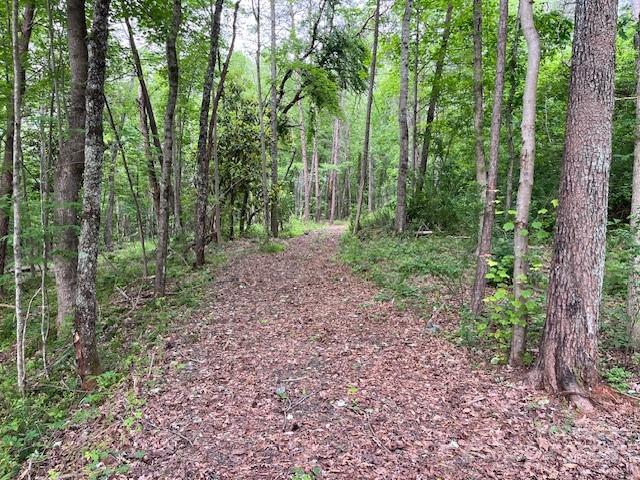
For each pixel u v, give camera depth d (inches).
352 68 727.1
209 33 516.1
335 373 208.7
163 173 358.3
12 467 156.6
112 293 390.6
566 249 173.9
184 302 336.5
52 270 538.6
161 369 220.8
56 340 289.1
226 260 502.3
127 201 749.3
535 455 142.0
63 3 325.4
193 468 143.2
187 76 590.9
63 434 178.5
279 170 1178.6
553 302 178.1
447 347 230.5
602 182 168.4
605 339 224.2
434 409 173.3
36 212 266.1
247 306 325.1
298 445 152.3
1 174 421.4
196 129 759.7
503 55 231.0
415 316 277.7
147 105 522.0
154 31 382.9
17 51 222.7
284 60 690.8
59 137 290.0
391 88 775.7
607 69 162.6
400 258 418.3
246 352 238.5
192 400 188.5
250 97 759.7
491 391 184.2
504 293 196.4
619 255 273.9
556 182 427.2
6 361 280.5
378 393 187.5
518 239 197.8
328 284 376.2
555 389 175.5
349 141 1549.0
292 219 1154.7
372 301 314.5
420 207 555.8
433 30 584.7
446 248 435.2
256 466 142.2
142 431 167.3
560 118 458.0
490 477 132.7
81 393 211.5
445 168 567.2
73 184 306.7
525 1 187.2
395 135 1152.8
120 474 143.3
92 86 211.5
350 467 139.1
